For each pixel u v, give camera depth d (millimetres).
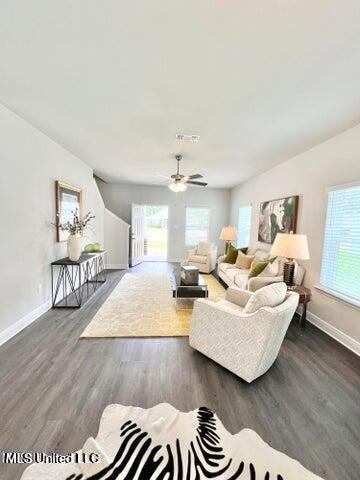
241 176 5832
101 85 2082
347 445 1485
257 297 2008
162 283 5016
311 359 2436
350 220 2803
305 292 3102
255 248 5496
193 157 4238
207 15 1349
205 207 7957
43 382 1967
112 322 3102
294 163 4047
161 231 11586
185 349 2521
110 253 6695
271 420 1652
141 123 2850
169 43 1563
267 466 1319
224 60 1717
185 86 2064
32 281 3088
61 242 3871
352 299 2676
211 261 6398
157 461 1324
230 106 2391
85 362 2258
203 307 2303
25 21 1407
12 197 2668
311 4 1262
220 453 1385
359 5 1256
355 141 2754
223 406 1761
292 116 2568
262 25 1402
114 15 1362
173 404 1761
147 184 7484
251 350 1957
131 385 1955
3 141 2506
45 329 2891
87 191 5043
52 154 3533
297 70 1809
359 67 1756
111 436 1472
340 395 1922
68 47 1618
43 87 2129
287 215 4156
